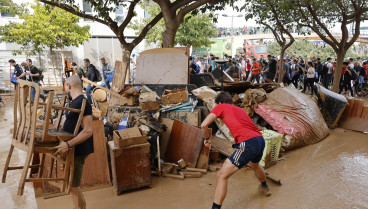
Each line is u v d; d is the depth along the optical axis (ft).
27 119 8.63
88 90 29.86
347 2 37.45
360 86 45.65
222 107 11.10
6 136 22.75
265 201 12.02
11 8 47.37
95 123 13.25
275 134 16.15
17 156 17.99
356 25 32.65
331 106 24.09
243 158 10.28
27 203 11.87
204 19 66.13
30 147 7.82
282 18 44.39
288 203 11.82
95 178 13.24
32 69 32.45
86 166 13.07
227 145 16.65
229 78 29.78
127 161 12.69
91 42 72.08
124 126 16.67
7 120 29.14
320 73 45.29
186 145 15.66
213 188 13.28
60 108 8.23
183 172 14.88
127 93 18.38
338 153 18.11
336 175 14.71
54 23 46.39
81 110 8.73
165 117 17.85
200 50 117.08
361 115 23.94
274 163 16.22
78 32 51.06
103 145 13.46
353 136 21.99
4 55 60.49
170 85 20.48
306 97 23.41
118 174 12.53
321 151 18.49
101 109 24.61
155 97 17.49
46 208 11.42
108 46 74.43
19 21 62.49
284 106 19.83
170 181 14.14
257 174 12.13
